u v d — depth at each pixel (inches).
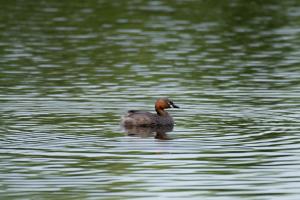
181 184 612.4
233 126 785.6
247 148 703.7
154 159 673.6
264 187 604.7
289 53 1174.3
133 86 975.0
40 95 920.3
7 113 832.3
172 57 1144.8
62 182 617.3
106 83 989.2
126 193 593.0
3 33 1283.2
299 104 883.4
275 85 984.3
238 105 880.3
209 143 721.6
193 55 1159.0
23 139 730.2
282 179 621.6
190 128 780.6
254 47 1212.5
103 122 803.4
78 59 1128.8
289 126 783.7
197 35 1291.8
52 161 666.2
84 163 661.3
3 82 987.3
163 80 1008.2
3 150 695.1
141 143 724.0
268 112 846.5
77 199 579.5
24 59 1121.4
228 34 1301.7
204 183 614.2
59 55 1151.6
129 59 1130.0
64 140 729.6
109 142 726.5
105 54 1162.0
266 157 677.3
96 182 616.7
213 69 1073.5
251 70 1067.9
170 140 733.9
